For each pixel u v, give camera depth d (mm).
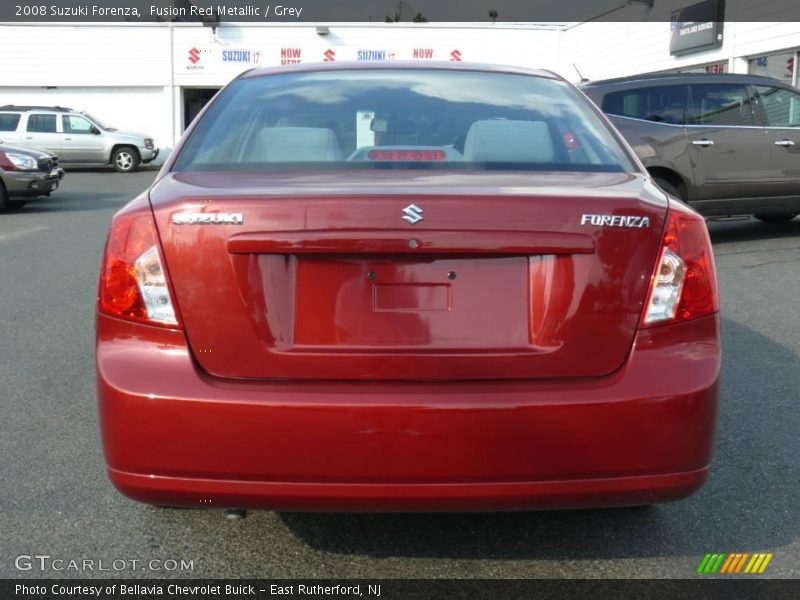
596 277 2369
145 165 28141
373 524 3123
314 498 2307
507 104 3215
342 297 2361
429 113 3115
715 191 8664
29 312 6508
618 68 23672
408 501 2307
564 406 2287
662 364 2371
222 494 2314
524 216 2344
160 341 2363
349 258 2359
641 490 2359
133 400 2303
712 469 3551
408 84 3330
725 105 8695
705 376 2383
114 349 2385
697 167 8547
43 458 3697
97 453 3760
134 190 18750
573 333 2365
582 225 2361
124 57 29203
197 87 29688
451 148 2928
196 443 2287
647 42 21609
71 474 3537
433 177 2617
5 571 2783
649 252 2406
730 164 8656
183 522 3141
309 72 3467
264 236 2322
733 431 3951
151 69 29312
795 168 8875
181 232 2361
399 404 2264
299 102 3193
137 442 2311
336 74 3428
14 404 4391
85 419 4184
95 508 3238
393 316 2361
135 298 2381
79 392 4590
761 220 10703
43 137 24609
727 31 17828
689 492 2412
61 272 8258
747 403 4316
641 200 2434
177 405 2285
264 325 2350
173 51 29266
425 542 2994
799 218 11031
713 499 3293
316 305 2359
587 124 3152
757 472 3520
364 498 2301
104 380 2348
